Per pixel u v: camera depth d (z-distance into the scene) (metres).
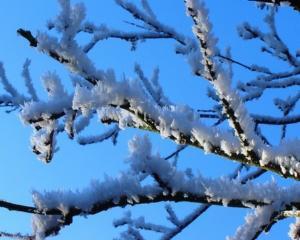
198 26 2.48
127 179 2.65
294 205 2.71
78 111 2.72
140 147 2.64
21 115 2.69
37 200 2.60
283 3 2.82
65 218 2.61
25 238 2.63
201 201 2.66
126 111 2.67
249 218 2.76
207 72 2.53
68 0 2.56
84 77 2.59
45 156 2.78
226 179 2.69
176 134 2.63
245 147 2.61
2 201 2.59
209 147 2.63
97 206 2.62
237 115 2.56
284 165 2.62
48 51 2.56
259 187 2.70
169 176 2.64
